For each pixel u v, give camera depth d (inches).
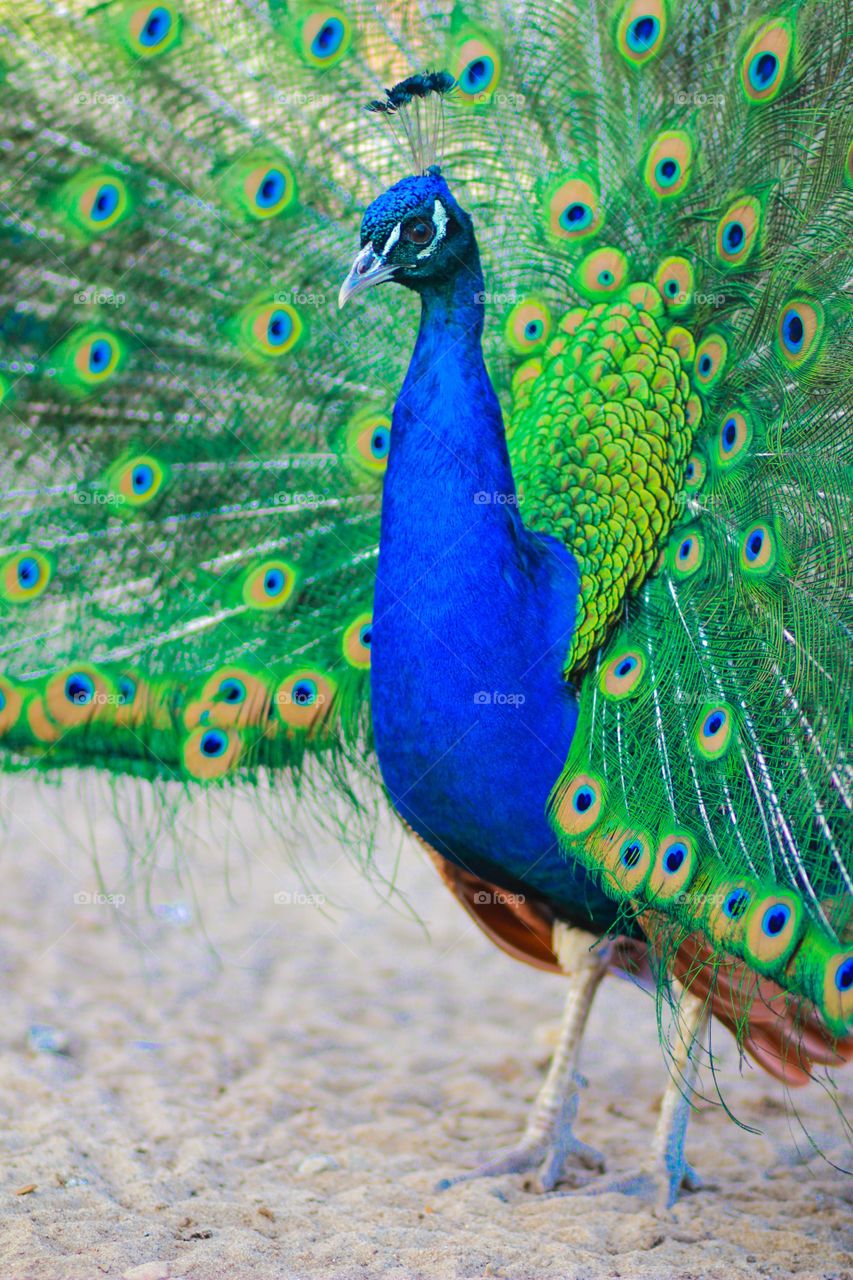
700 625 235.5
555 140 275.6
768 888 215.2
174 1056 324.5
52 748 273.4
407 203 230.2
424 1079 323.9
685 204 263.3
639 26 264.1
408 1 272.8
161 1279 199.9
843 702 218.8
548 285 277.6
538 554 239.0
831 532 229.3
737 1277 217.0
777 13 250.5
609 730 232.5
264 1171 262.1
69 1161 250.2
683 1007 247.1
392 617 237.1
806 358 239.8
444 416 234.4
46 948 386.6
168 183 275.6
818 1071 337.4
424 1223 237.1
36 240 273.4
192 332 280.8
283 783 283.1
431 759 238.1
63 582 277.9
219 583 281.1
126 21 266.7
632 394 253.8
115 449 281.0
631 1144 291.9
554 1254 220.7
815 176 246.7
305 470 285.6
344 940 418.0
